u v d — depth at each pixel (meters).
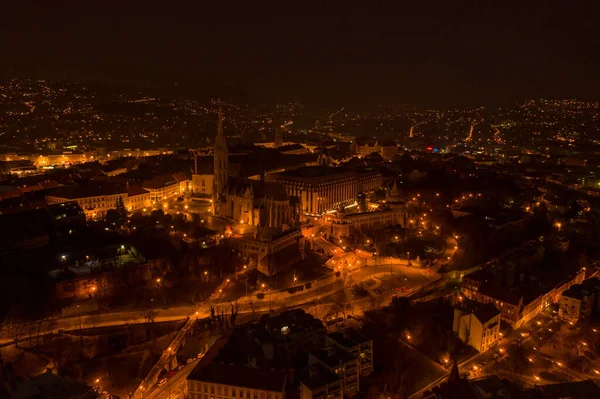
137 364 196.88
